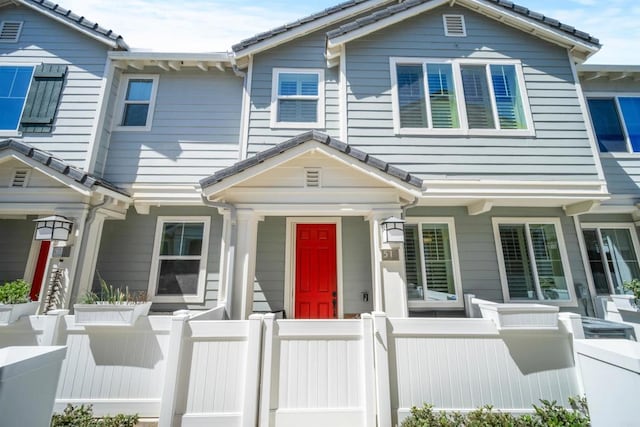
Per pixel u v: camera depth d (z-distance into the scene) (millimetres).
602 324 4398
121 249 5762
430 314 5570
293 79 6332
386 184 4680
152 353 3250
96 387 3150
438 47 6168
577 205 5680
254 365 3072
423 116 5844
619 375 1640
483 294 5684
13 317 3295
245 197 4688
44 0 6273
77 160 5633
